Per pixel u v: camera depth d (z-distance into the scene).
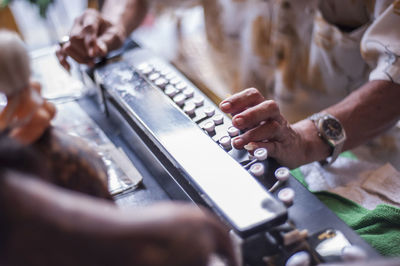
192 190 0.55
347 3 0.86
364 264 0.34
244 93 0.64
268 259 0.45
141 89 0.72
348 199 0.64
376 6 0.77
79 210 0.28
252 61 1.11
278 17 0.97
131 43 0.90
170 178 0.59
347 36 0.86
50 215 0.27
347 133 0.73
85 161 0.42
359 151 0.89
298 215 0.50
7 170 0.28
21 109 0.39
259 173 0.53
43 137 0.40
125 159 0.68
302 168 0.75
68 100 0.86
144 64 0.80
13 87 0.38
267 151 0.59
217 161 0.53
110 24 0.91
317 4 0.89
